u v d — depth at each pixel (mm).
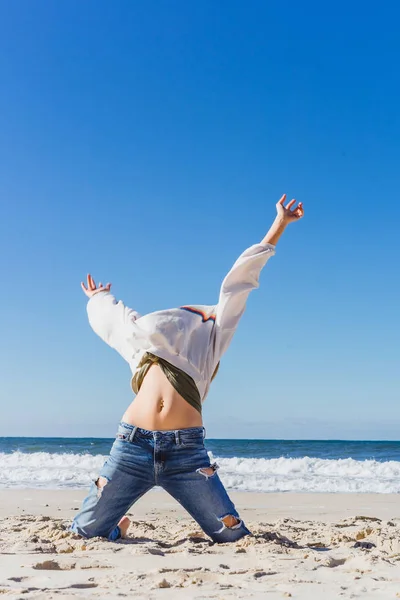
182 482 4098
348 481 15633
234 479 15422
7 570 3219
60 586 2832
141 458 4090
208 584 2908
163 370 4195
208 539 4637
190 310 4453
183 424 4102
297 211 4582
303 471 18859
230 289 4375
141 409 4176
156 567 3375
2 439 69188
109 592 2688
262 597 2615
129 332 4305
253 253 4375
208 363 4328
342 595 2688
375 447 40438
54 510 8797
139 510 8953
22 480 14789
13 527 5824
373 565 3516
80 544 3971
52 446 41688
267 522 7473
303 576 3145
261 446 42250
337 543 4828
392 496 11930
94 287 4938
